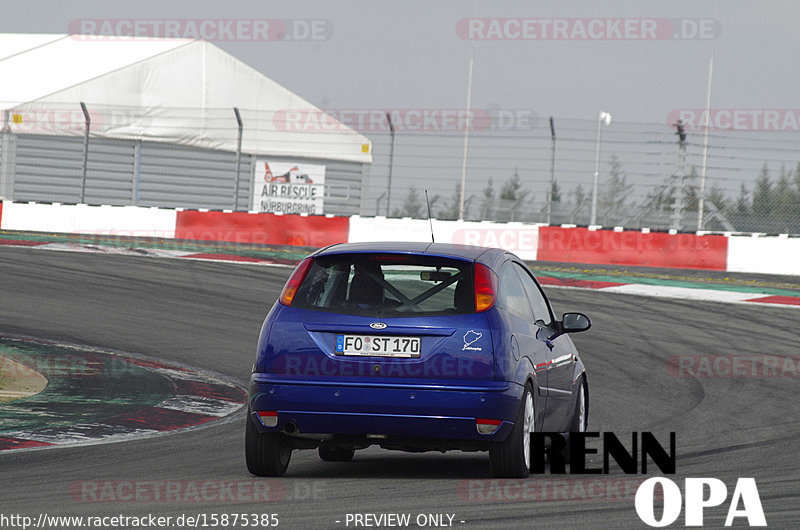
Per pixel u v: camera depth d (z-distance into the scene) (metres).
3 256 79.12
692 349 53.44
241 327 57.12
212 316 59.94
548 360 26.09
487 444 23.33
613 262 90.06
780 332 59.56
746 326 61.34
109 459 26.97
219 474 24.59
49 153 111.81
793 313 67.00
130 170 115.00
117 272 74.50
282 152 119.06
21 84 118.25
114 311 60.00
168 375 43.56
